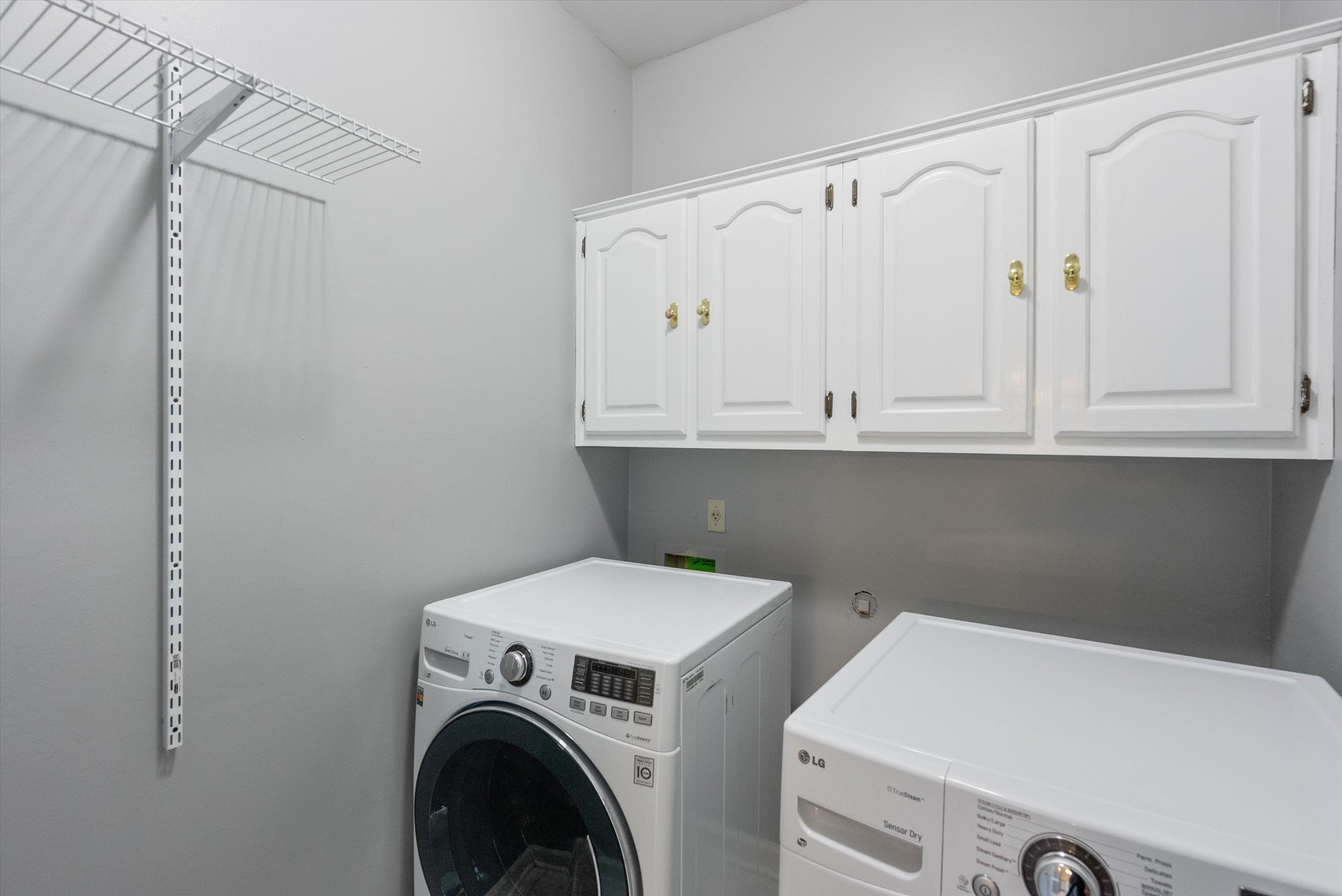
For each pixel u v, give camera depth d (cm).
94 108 95
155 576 103
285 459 121
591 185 203
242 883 114
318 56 125
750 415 162
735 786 129
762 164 158
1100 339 120
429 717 134
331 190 129
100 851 97
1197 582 140
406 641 145
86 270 95
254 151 116
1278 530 129
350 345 133
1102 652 119
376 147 132
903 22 175
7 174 87
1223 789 74
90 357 95
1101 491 150
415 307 146
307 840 125
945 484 169
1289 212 105
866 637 179
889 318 142
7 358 88
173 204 103
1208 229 111
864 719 91
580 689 113
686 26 200
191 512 107
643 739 106
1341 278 101
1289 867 61
